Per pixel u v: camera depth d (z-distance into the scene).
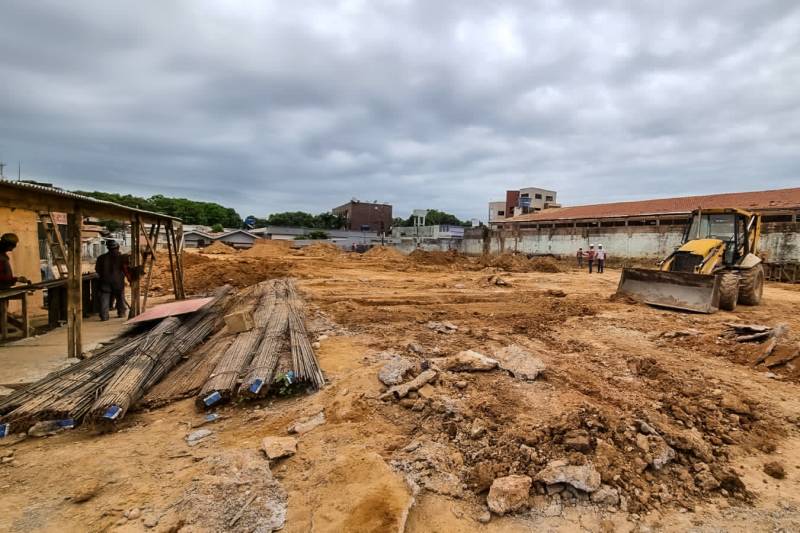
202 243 54.22
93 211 6.97
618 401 4.54
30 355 6.21
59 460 3.43
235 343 6.11
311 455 3.49
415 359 5.94
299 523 2.69
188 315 7.92
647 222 31.20
